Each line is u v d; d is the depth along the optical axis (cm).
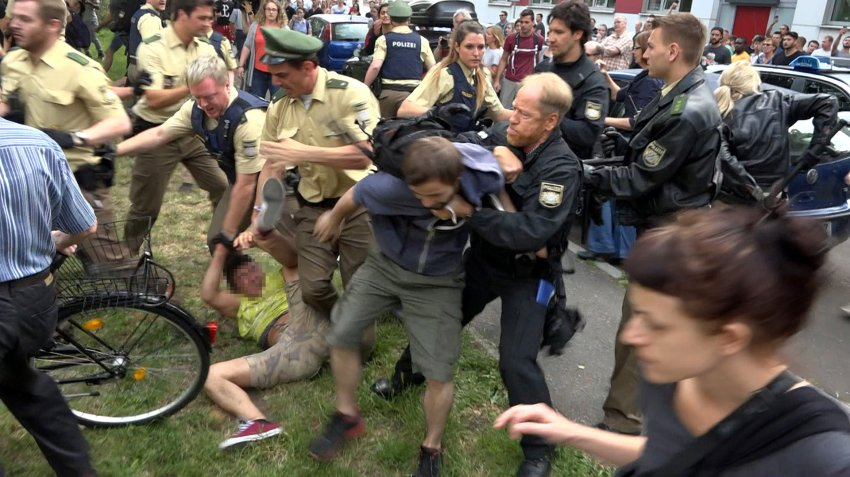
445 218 221
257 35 791
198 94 291
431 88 403
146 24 531
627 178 256
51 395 218
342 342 251
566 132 369
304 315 320
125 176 599
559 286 255
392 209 230
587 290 462
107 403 281
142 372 286
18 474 249
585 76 369
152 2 545
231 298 350
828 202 484
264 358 307
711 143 247
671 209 253
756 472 88
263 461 267
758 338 87
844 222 486
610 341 391
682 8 1958
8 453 259
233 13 973
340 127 276
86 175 298
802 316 87
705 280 84
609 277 486
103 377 279
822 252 85
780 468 86
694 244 87
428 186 206
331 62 1186
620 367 279
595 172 266
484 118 324
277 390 310
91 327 270
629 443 131
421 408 298
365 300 248
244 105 303
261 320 340
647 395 113
